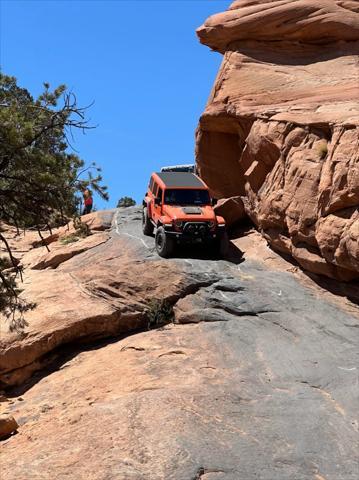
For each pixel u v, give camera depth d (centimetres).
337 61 2042
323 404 1071
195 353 1358
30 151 987
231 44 2245
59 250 2194
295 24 2112
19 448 980
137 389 1194
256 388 1152
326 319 1464
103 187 1053
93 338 1571
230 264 1823
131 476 803
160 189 2042
